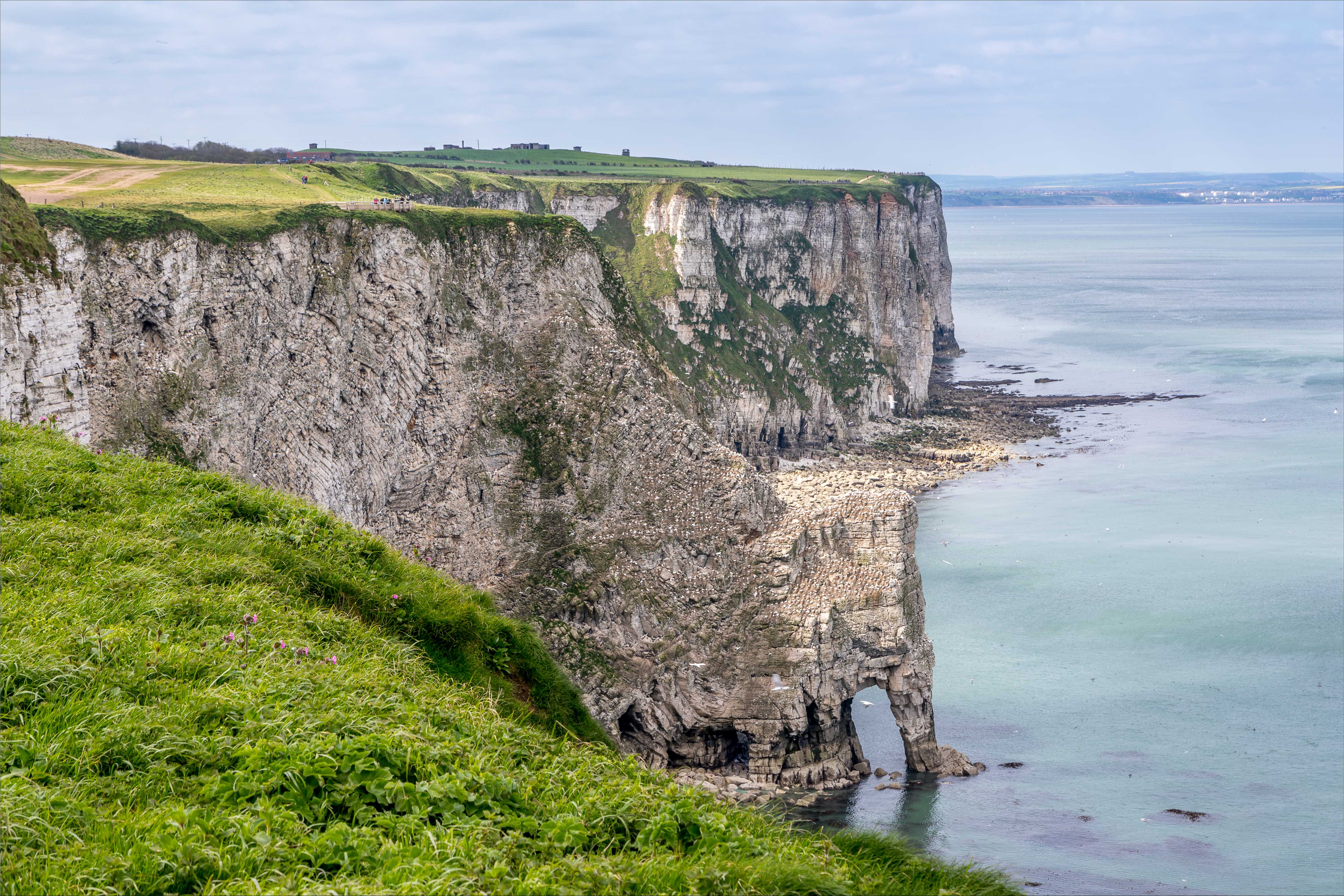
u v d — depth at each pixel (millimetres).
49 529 23672
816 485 93375
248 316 72688
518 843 14648
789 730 72188
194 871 12484
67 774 14492
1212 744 75562
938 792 70438
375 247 83875
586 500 86500
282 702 17625
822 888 15039
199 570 24188
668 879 14203
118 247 64000
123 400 62531
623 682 75125
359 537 30203
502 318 94375
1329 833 63938
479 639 29062
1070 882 58500
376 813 14742
